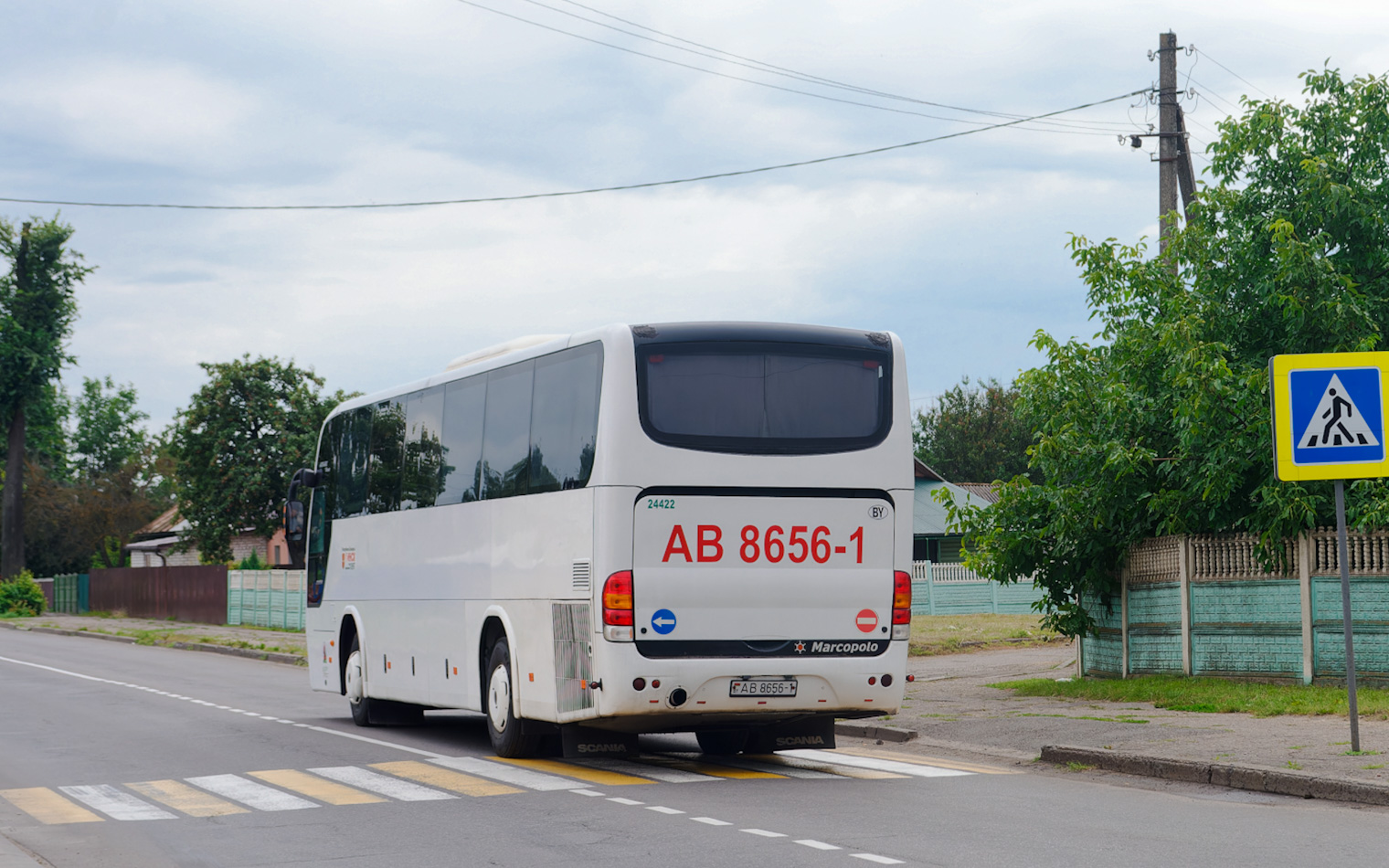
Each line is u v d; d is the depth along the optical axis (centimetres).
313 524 1883
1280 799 1021
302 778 1193
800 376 1193
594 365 1178
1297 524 1590
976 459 8494
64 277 7169
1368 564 1554
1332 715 1372
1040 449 1841
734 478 1159
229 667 3072
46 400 7188
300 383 6825
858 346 1218
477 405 1411
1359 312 1683
